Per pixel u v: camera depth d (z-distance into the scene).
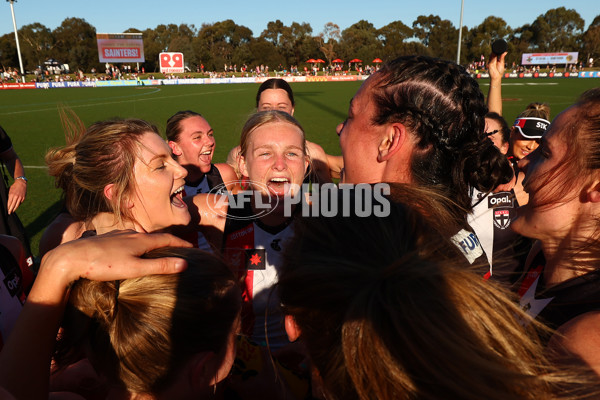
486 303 0.61
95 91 33.69
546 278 1.07
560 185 0.94
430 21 76.38
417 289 0.57
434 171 1.01
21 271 1.63
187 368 0.82
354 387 0.61
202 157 3.09
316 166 3.14
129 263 0.81
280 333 1.68
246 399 1.05
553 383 0.62
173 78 51.50
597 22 77.81
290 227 1.68
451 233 0.86
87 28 74.81
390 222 0.68
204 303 0.82
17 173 3.28
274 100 3.47
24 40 67.25
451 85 0.98
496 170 1.04
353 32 76.62
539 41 74.31
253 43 78.00
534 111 3.26
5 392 0.66
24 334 0.80
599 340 0.71
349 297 0.59
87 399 1.12
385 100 1.02
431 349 0.53
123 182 1.38
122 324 0.78
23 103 23.28
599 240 0.90
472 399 0.52
